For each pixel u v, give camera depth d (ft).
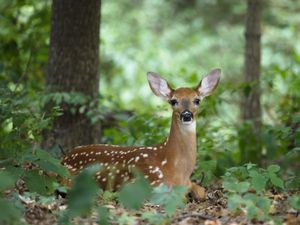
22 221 28.78
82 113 47.91
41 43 56.95
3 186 27.55
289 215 31.35
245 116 59.82
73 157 40.09
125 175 37.93
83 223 29.58
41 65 58.13
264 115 78.59
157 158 37.91
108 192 33.96
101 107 48.65
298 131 42.14
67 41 47.73
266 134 49.90
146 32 99.86
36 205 31.58
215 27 100.07
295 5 95.45
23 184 36.68
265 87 77.05
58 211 30.71
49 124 45.91
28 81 55.42
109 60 94.48
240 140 52.60
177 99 38.09
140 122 48.42
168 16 102.73
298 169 51.60
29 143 39.47
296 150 41.34
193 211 33.04
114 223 29.58
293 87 56.39
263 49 94.17
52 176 34.94
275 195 36.19
